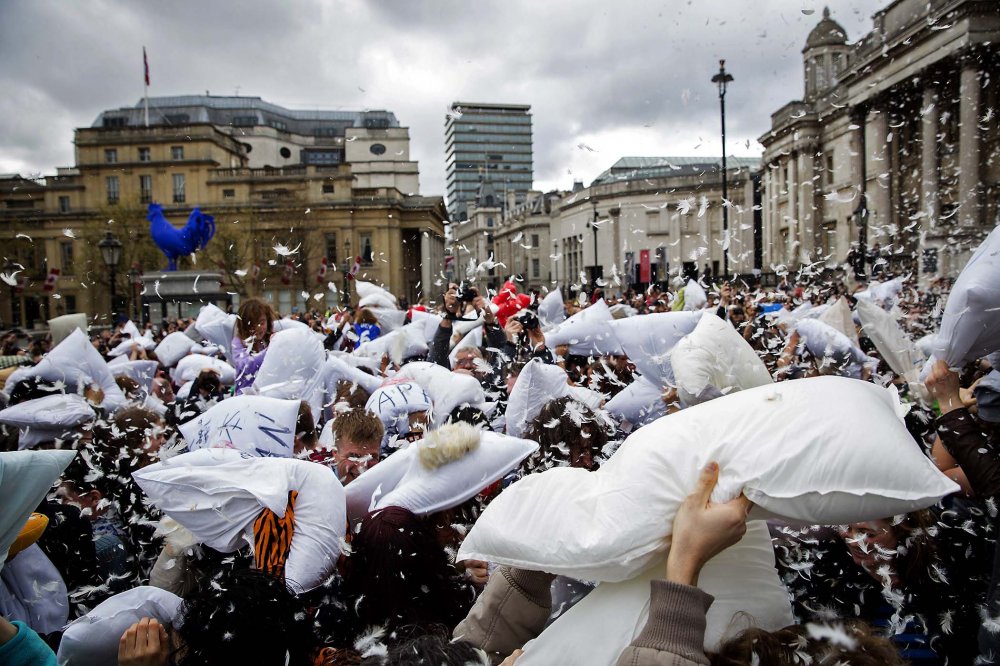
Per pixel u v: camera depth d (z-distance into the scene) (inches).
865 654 56.5
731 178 2014.0
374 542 94.7
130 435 141.6
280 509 98.3
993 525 92.3
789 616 63.9
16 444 149.9
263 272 1537.9
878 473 53.0
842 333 226.4
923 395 121.8
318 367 198.7
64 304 1699.1
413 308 392.5
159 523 113.1
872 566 89.6
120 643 78.0
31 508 72.9
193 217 840.9
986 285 91.4
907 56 1249.4
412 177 3056.1
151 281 823.1
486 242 4298.7
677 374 90.0
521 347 247.8
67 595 101.1
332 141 3388.3
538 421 128.3
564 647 62.0
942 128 1201.4
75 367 216.4
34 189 2143.2
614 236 2679.6
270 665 77.5
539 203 3550.7
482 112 5103.3
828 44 1732.3
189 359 293.3
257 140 3193.9
